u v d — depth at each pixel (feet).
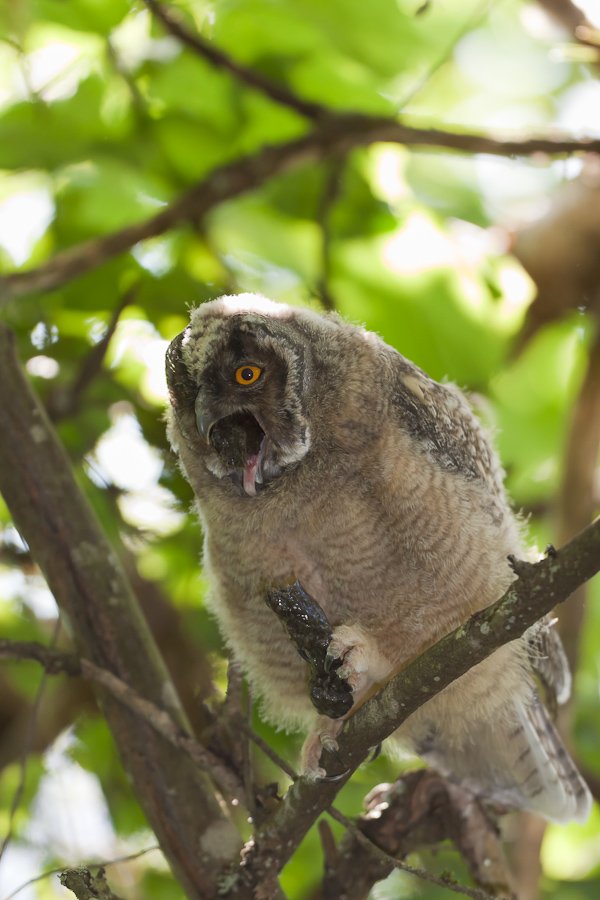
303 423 20.95
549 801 25.41
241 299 22.75
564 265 40.52
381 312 36.73
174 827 21.67
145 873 36.24
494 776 25.04
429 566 20.97
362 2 32.86
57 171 34.27
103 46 33.55
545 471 39.17
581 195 40.78
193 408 21.53
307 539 21.06
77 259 31.07
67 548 23.36
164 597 32.76
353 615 21.65
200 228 35.53
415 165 38.91
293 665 22.67
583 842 43.09
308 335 21.94
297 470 21.02
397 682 17.21
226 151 36.68
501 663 21.88
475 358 36.58
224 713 22.02
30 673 36.73
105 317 36.01
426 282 36.68
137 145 35.29
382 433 20.98
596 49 34.27
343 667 19.70
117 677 22.80
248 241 36.68
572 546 15.07
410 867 18.34
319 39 34.27
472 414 25.44
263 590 21.27
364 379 21.38
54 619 38.17
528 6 40.57
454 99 45.14
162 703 22.89
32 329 35.01
